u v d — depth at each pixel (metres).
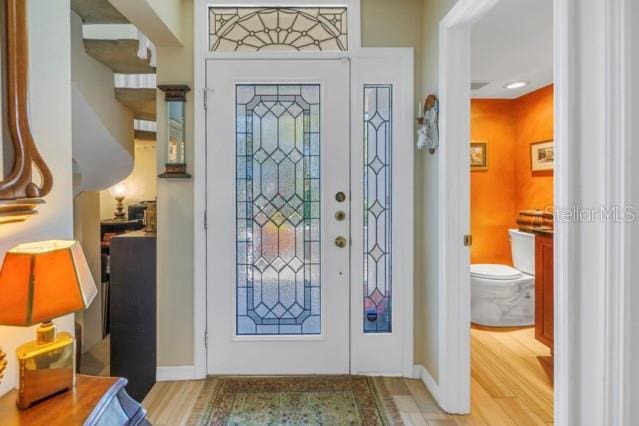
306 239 2.30
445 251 1.92
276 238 2.31
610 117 0.95
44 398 1.02
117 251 2.37
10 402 1.02
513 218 3.57
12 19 1.06
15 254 0.95
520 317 3.11
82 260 1.07
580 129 1.06
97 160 2.92
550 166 3.11
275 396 2.09
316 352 2.31
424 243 2.24
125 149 2.94
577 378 1.08
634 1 0.92
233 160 2.27
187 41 2.24
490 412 1.93
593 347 1.02
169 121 2.23
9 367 1.09
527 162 3.39
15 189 1.05
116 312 2.38
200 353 2.29
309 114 2.28
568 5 1.07
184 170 2.24
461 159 1.90
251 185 2.29
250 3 2.23
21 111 1.08
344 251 2.29
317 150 2.28
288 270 2.31
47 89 1.22
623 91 0.93
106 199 5.32
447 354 1.92
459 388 1.91
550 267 2.41
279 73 2.25
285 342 2.30
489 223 3.56
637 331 0.94
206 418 1.90
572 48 1.07
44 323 1.05
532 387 2.18
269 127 2.28
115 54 2.43
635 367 0.94
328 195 2.29
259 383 2.22
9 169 1.06
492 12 1.89
